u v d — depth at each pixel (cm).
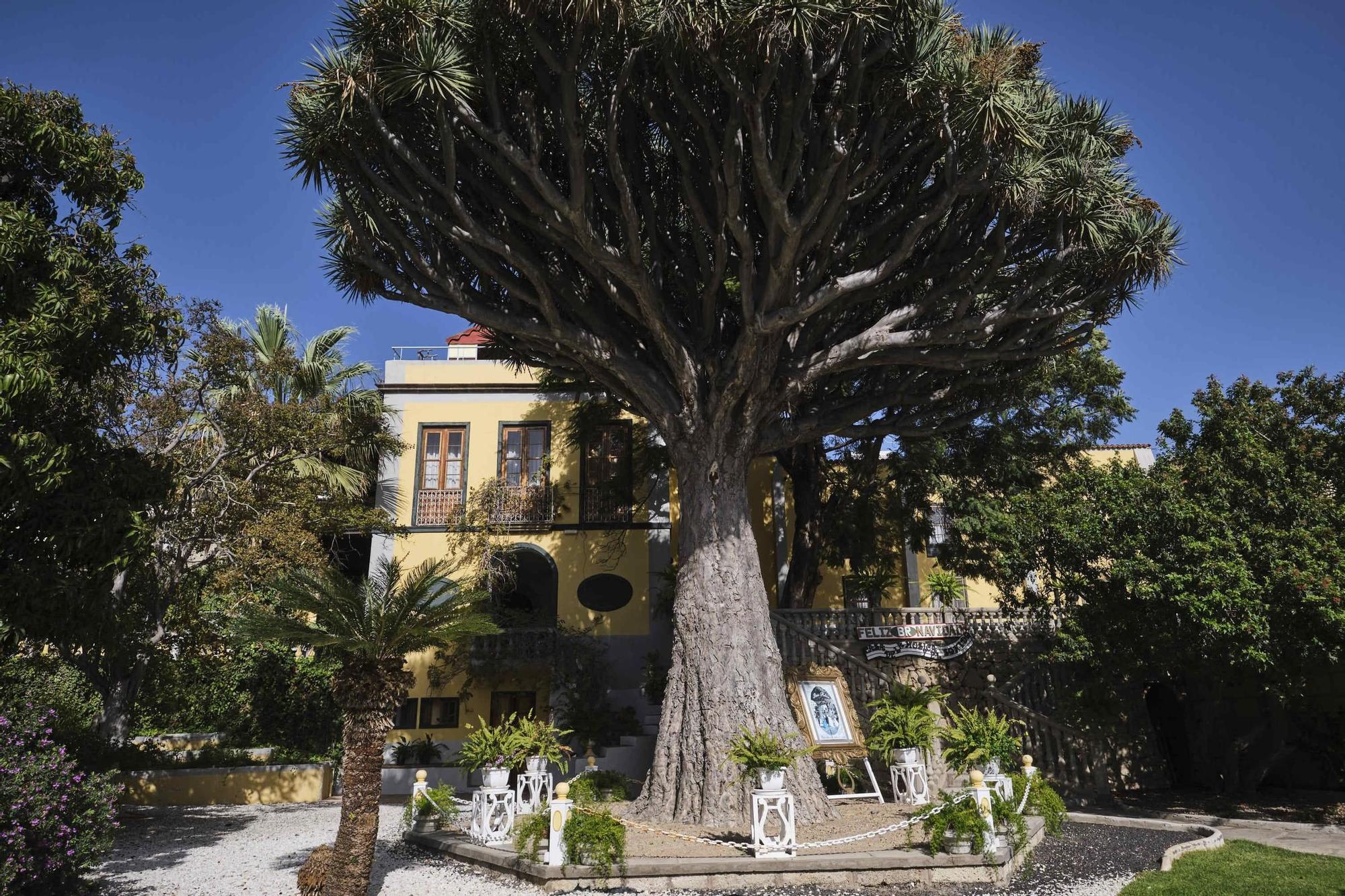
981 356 1160
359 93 891
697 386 1108
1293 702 1276
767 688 1048
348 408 1619
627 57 891
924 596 2106
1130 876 782
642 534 1889
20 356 705
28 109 805
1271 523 1153
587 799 1116
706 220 1021
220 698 1953
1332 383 1265
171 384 1375
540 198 979
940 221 1111
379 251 1104
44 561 762
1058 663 1536
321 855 736
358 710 707
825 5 819
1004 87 906
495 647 1756
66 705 1419
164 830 1149
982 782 802
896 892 725
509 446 1959
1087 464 1606
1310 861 839
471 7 890
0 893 623
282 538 1341
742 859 755
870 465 1748
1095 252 1069
